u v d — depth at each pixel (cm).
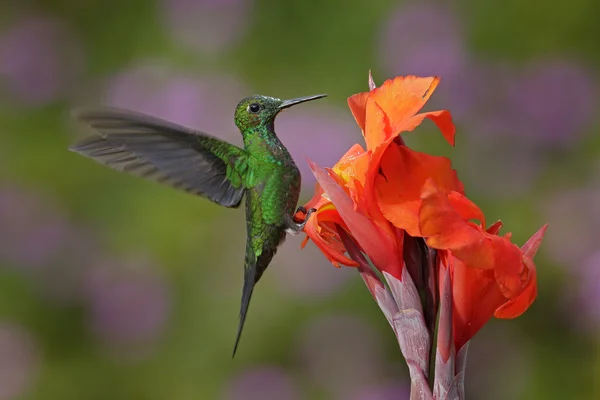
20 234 1041
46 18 1237
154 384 992
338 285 962
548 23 1103
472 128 1038
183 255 1035
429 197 395
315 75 1148
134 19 1224
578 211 978
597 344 941
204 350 994
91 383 1002
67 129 1153
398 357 960
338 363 953
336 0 1166
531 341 965
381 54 1080
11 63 1185
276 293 973
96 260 1044
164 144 567
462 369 428
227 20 1163
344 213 432
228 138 1067
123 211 1077
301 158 959
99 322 1009
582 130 1026
